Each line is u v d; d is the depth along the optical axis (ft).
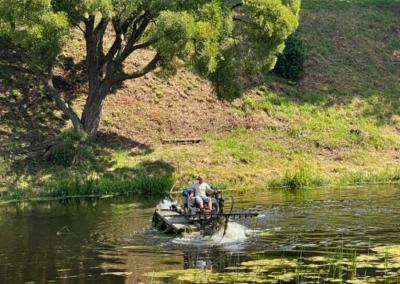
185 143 145.18
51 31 114.83
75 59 159.33
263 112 161.27
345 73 181.98
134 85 158.81
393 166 145.18
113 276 64.13
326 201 108.37
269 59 132.16
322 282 60.49
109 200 114.52
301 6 208.95
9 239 82.84
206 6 119.96
